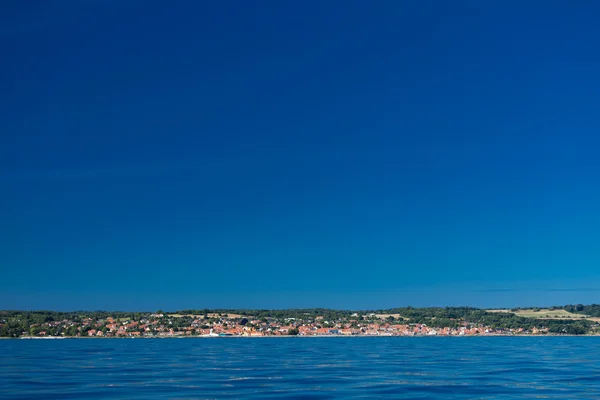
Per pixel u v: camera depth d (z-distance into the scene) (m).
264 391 100.69
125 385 109.19
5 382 115.25
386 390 102.81
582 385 111.31
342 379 120.00
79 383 112.88
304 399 91.94
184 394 96.81
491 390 103.56
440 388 105.88
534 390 103.94
